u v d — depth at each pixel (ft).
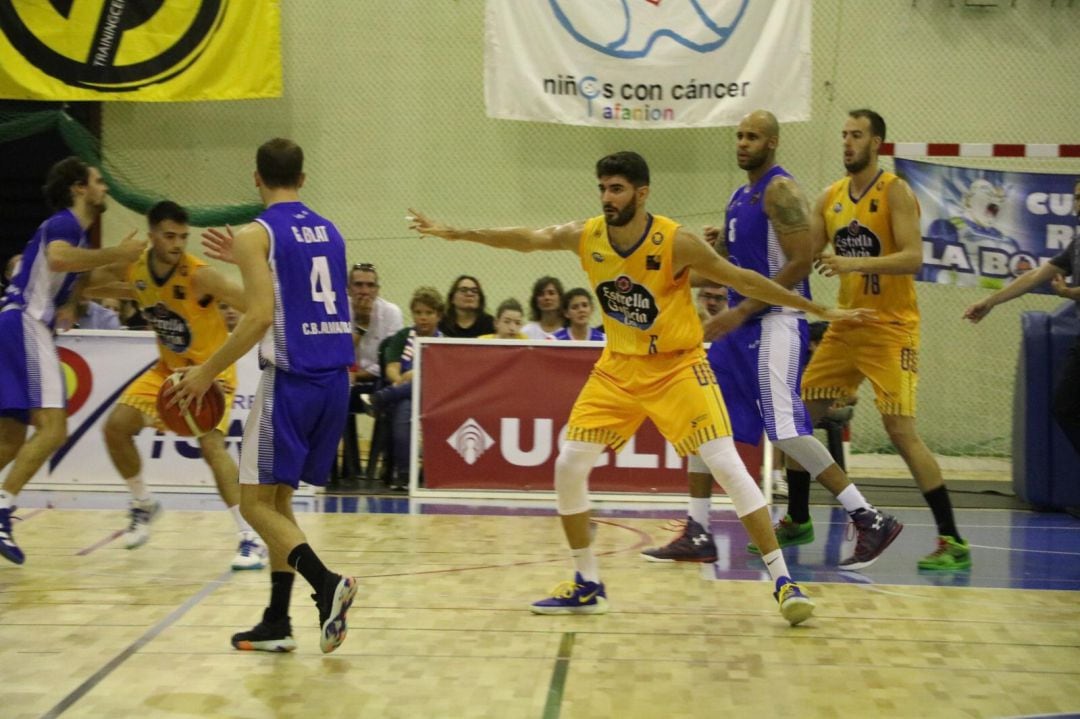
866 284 43.45
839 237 44.62
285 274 30.22
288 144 31.48
